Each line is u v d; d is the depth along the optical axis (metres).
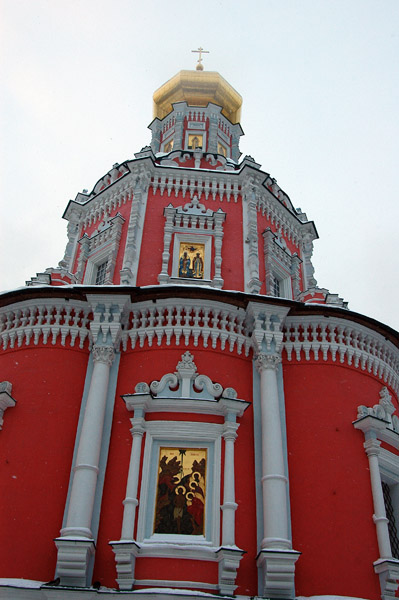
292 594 12.47
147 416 14.67
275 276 20.97
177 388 15.20
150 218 20.56
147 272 19.19
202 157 22.89
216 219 20.50
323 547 13.52
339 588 13.02
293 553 12.55
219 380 15.50
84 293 15.89
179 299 16.02
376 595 13.13
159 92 28.62
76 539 12.45
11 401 14.97
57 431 14.73
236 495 13.84
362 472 14.73
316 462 14.72
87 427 14.21
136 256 19.48
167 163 22.14
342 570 13.26
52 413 14.99
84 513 13.03
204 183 21.66
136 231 20.00
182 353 15.77
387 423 15.37
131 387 15.35
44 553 13.05
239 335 16.28
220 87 28.03
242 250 20.09
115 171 22.55
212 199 21.41
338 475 14.55
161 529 13.37
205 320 16.11
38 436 14.62
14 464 14.20
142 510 13.40
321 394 15.85
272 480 13.74
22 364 15.86
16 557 12.96
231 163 23.58
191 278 19.52
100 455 14.23
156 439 14.45
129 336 16.08
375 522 14.02
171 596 11.80
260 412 15.22
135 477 13.70
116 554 12.55
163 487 13.88
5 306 16.62
